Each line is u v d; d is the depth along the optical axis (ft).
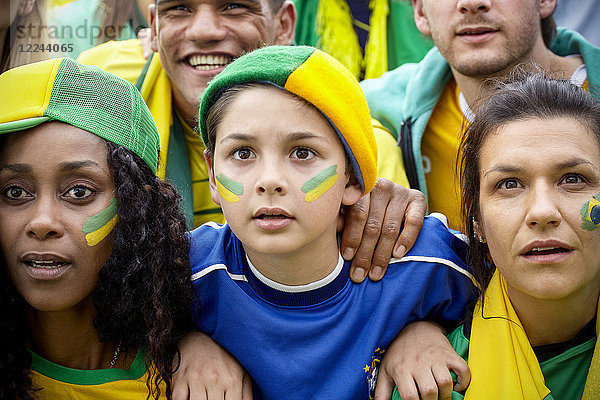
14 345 5.57
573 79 8.16
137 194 5.44
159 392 5.48
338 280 5.74
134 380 5.58
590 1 10.15
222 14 8.09
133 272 5.47
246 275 5.78
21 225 5.15
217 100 5.42
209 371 5.49
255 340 5.63
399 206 6.04
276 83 5.11
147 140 5.70
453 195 8.16
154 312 5.50
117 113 5.46
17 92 5.26
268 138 5.10
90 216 5.24
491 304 5.68
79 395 5.55
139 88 8.46
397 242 5.86
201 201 8.30
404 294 5.75
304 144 5.16
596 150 5.20
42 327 5.62
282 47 5.37
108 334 5.60
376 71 10.37
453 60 7.94
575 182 5.17
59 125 5.22
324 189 5.21
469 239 5.86
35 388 5.56
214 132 5.46
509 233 5.20
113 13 10.07
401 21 10.65
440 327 6.02
